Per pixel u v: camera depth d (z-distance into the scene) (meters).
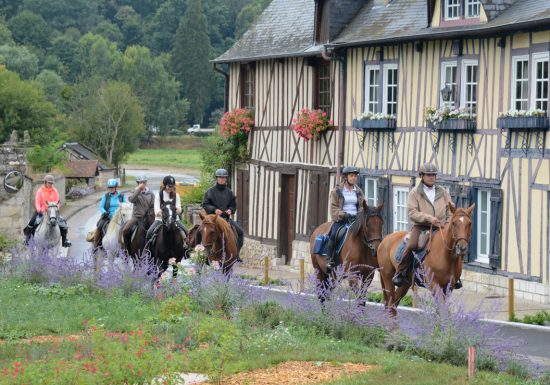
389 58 29.83
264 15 39.03
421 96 28.42
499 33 25.42
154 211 21.56
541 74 24.08
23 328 15.80
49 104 92.50
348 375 12.27
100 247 24.19
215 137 43.88
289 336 14.59
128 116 111.56
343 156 32.16
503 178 25.33
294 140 34.97
